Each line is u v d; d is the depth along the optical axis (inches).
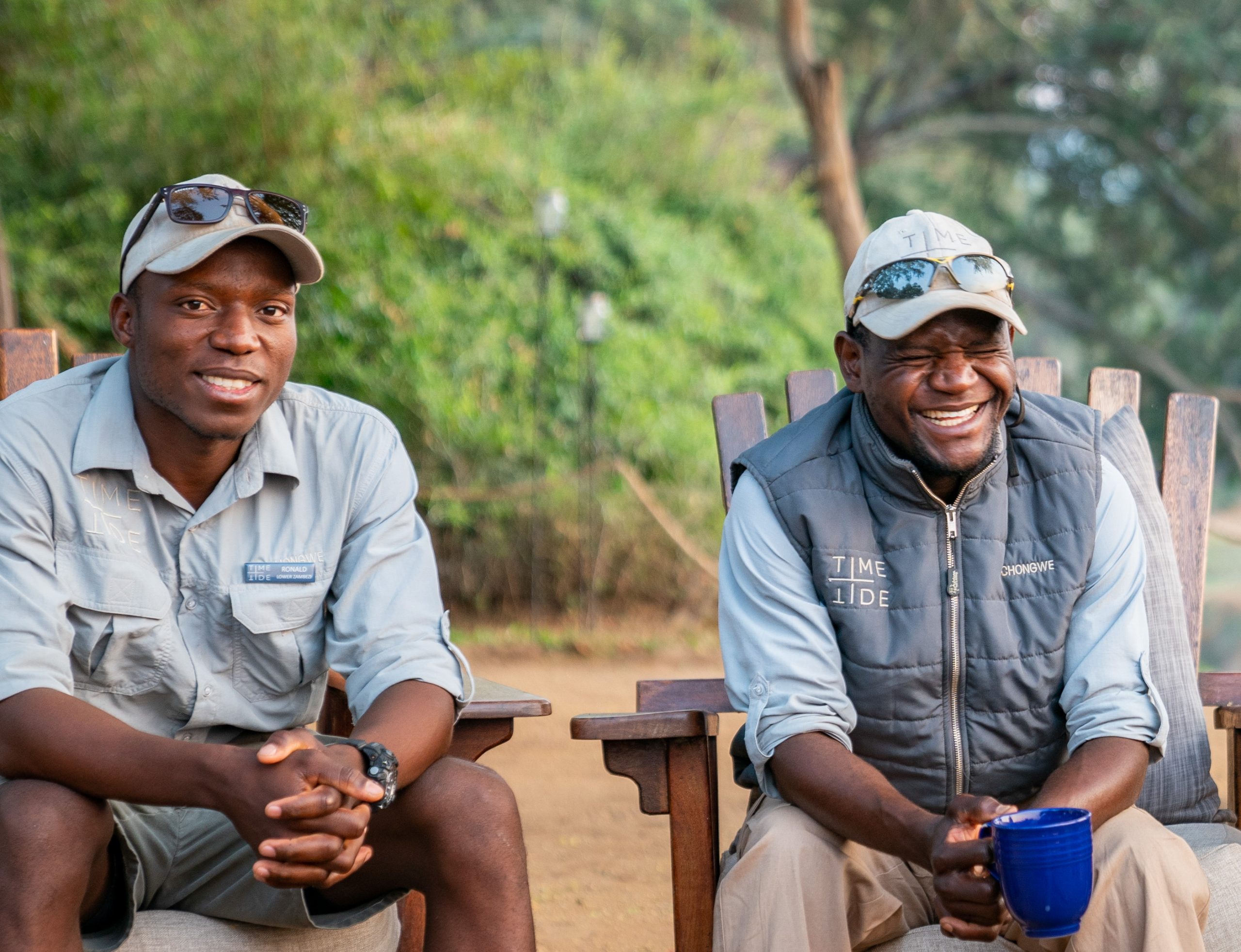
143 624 82.8
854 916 85.4
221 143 358.3
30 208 351.3
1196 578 113.7
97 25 356.8
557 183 417.4
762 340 429.7
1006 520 90.2
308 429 89.7
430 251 390.3
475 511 356.2
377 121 380.2
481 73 433.7
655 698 103.0
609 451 374.0
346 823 72.3
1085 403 119.2
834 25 711.1
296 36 365.4
